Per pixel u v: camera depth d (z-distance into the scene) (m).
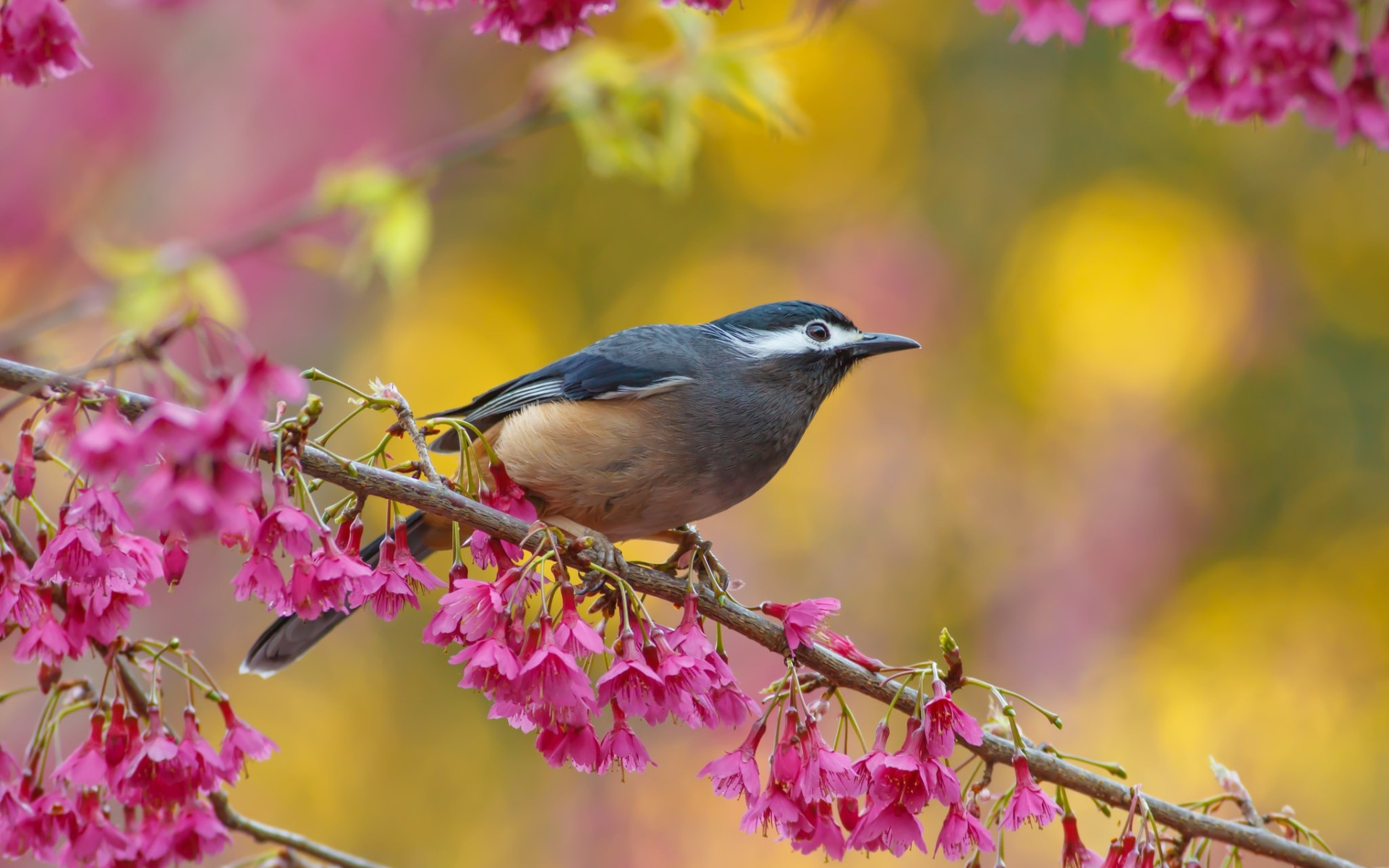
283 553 4.90
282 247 12.38
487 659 4.61
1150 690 13.72
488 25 5.48
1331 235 15.44
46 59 5.18
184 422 3.87
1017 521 14.19
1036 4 5.56
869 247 15.02
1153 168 15.54
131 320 8.37
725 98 8.45
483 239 15.66
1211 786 13.27
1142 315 14.95
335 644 14.66
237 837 13.17
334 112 13.29
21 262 12.76
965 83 15.87
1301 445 14.71
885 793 4.91
